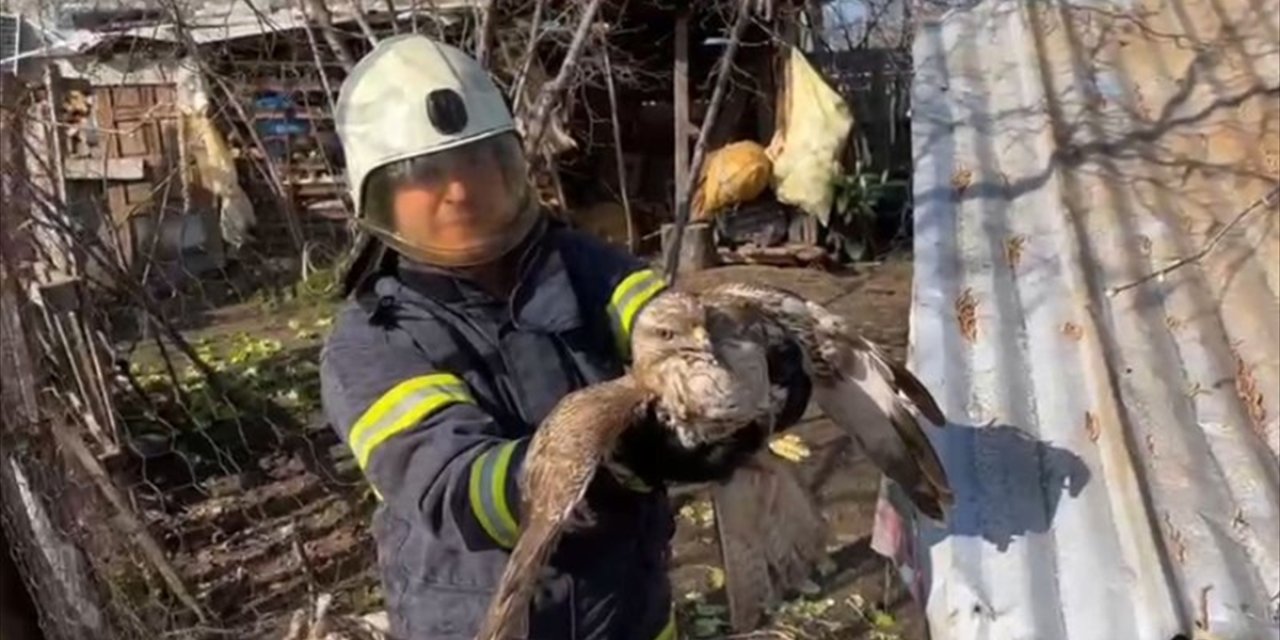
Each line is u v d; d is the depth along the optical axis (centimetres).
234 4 848
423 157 211
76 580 268
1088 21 623
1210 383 326
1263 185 439
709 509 639
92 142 927
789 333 228
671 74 1270
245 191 1121
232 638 521
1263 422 309
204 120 1009
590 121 1034
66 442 330
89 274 720
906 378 242
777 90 1259
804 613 529
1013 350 347
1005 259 407
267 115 1074
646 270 237
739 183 1195
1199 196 441
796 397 228
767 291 230
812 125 1209
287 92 908
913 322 371
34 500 257
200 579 566
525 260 226
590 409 203
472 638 223
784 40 1090
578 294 230
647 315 212
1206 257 392
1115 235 412
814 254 1208
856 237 1239
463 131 212
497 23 653
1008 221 438
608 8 1083
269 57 838
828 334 232
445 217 213
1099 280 384
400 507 212
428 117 211
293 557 595
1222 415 312
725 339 213
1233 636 234
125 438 655
